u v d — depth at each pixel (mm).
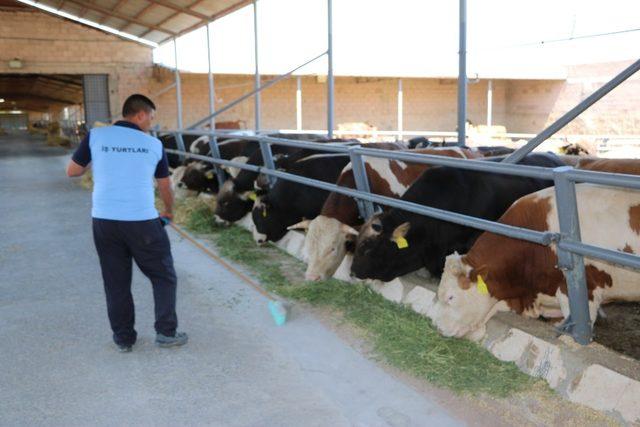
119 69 22922
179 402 3316
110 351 4004
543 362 3406
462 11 6516
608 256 2945
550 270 3857
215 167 9539
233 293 5223
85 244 7297
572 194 3080
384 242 4707
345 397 3355
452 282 3900
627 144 15039
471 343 3895
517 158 4078
